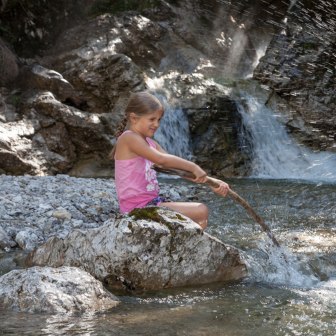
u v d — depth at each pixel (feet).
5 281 12.38
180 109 40.22
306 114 42.37
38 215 21.44
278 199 27.04
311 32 46.03
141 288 13.42
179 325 10.92
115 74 41.19
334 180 36.06
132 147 14.33
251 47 51.93
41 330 10.55
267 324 11.02
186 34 49.26
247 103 42.09
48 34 47.67
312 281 14.29
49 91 40.16
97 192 26.45
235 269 14.35
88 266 13.73
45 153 36.76
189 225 13.73
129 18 47.01
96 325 10.85
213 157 39.65
